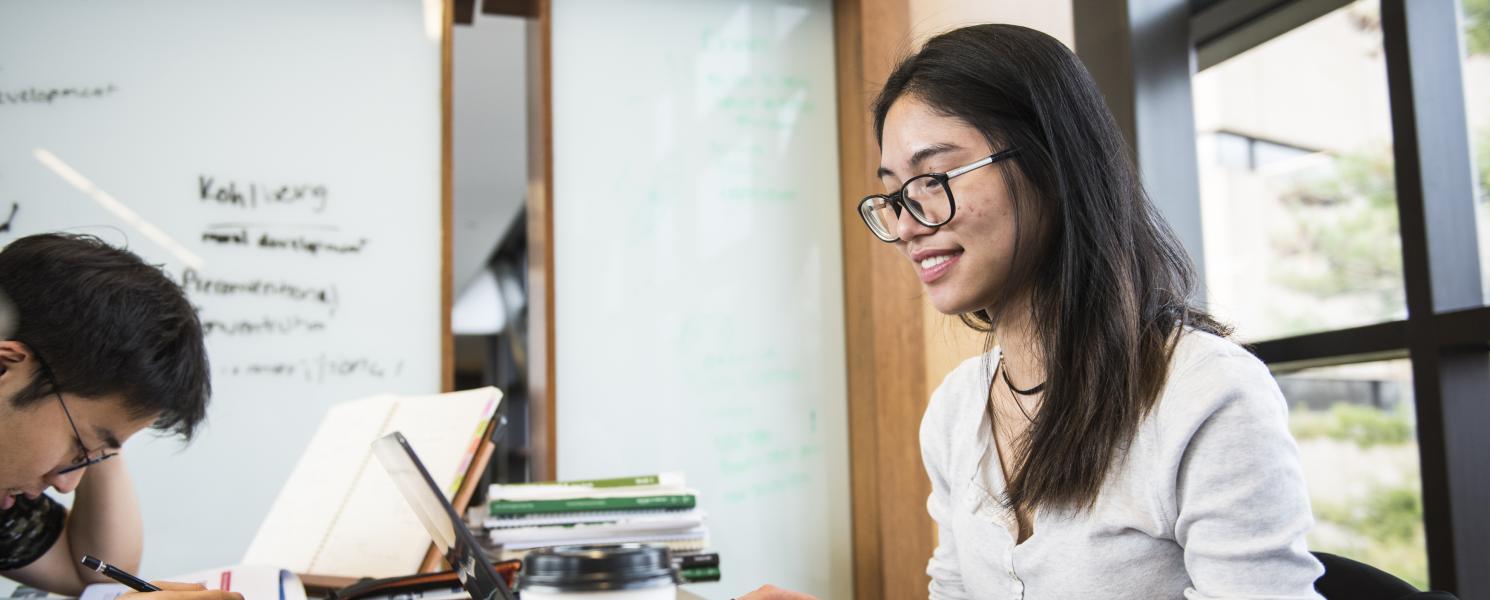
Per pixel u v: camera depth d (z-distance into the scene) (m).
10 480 1.10
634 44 2.82
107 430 1.12
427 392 2.58
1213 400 0.86
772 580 2.77
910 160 0.99
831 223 2.92
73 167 2.42
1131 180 0.98
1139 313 0.95
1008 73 0.95
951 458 1.14
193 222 2.47
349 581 1.33
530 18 2.91
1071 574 0.94
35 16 2.43
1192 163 2.32
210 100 2.51
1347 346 1.87
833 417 2.87
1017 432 1.05
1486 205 1.72
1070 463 0.93
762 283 2.85
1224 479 0.84
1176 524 0.88
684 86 2.84
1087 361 0.93
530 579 0.72
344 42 2.61
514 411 4.01
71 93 2.43
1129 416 0.91
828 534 2.83
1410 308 1.72
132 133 2.46
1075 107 0.95
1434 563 1.69
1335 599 0.91
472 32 3.60
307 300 2.53
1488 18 1.74
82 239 1.13
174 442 2.40
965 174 0.95
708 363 2.79
